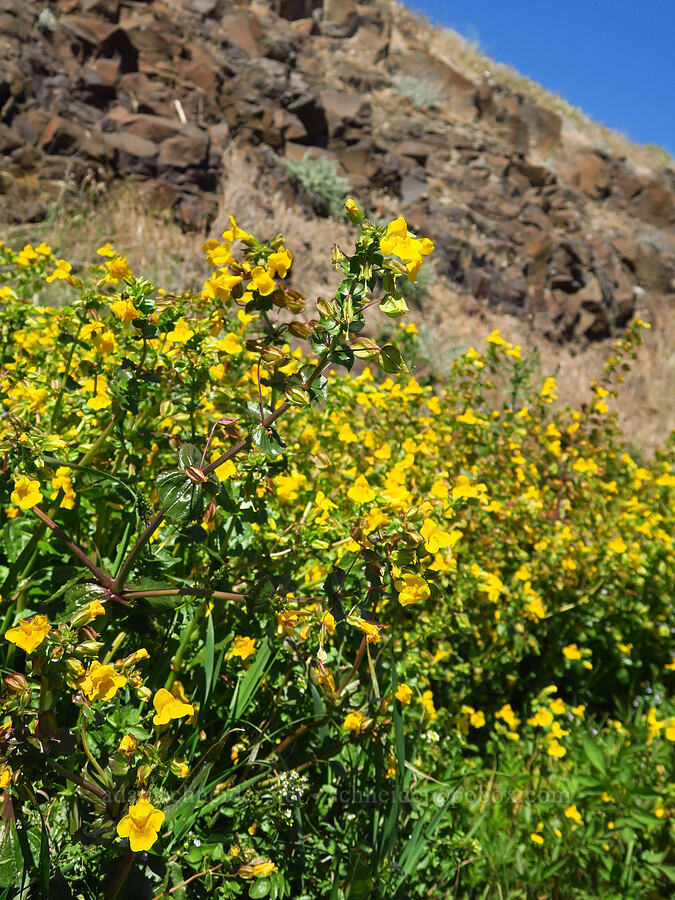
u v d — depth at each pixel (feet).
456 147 49.47
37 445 5.89
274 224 31.48
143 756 5.10
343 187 37.27
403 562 5.89
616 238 53.62
